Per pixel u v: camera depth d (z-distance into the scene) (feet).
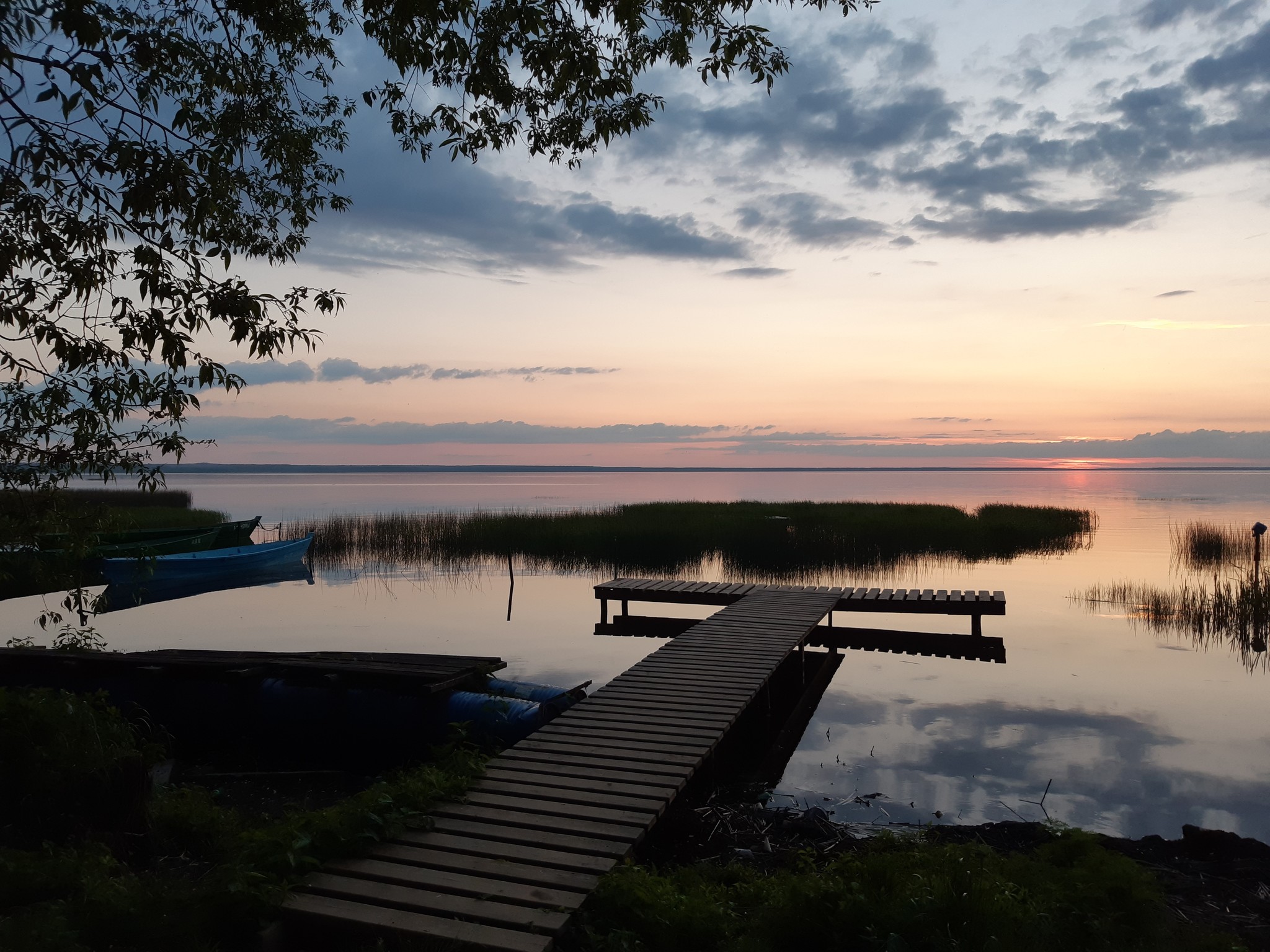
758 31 21.44
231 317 15.65
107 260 15.76
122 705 28.22
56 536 20.12
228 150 19.03
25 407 16.61
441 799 17.35
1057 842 16.75
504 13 19.45
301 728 27.58
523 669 38.50
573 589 63.93
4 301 15.51
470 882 13.78
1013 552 83.05
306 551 80.94
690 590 50.24
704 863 18.63
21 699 16.81
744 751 29.14
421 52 20.66
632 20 20.56
